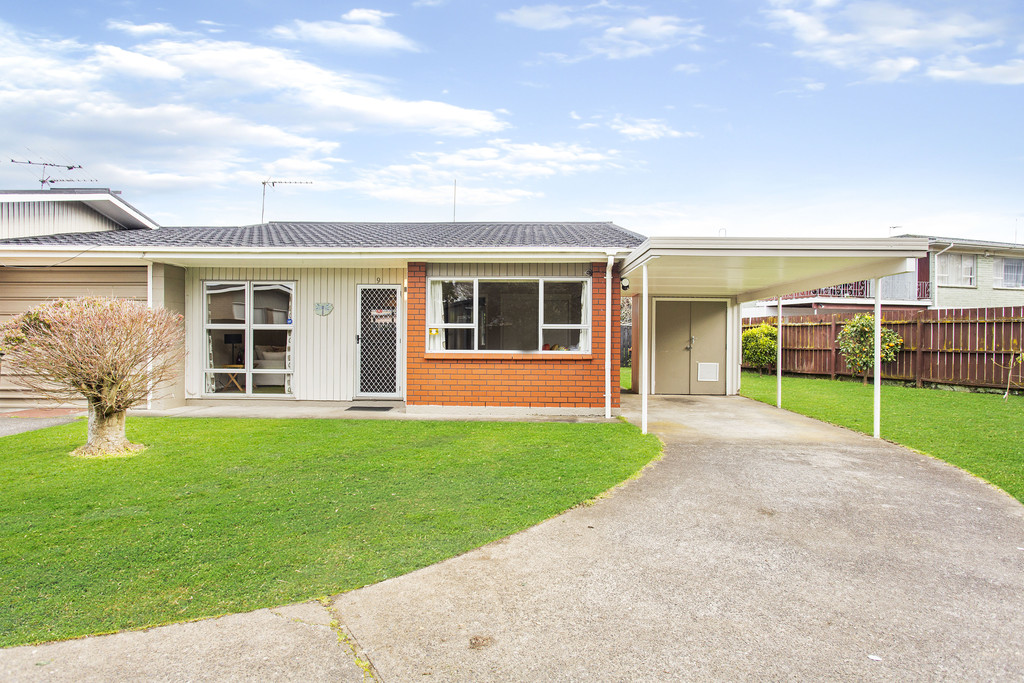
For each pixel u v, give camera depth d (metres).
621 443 7.54
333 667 2.75
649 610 3.31
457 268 10.27
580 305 10.26
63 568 3.73
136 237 11.32
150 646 2.90
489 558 3.98
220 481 5.66
